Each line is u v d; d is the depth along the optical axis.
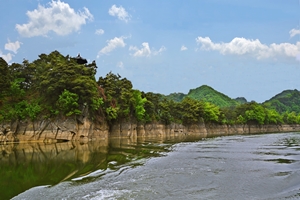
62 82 66.56
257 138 92.69
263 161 36.53
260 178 26.08
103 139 81.31
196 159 38.56
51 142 65.19
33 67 79.38
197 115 139.75
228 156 41.88
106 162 35.53
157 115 124.38
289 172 28.73
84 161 36.06
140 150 50.62
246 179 25.69
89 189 21.92
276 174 27.83
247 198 19.92
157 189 22.14
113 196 20.09
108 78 96.06
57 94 68.44
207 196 20.34
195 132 141.38
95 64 91.38
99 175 27.38
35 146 56.62
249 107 183.75
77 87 66.88
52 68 71.00
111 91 88.31
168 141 78.19
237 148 55.09
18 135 64.38
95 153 44.78
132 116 101.94
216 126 160.25
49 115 66.38
